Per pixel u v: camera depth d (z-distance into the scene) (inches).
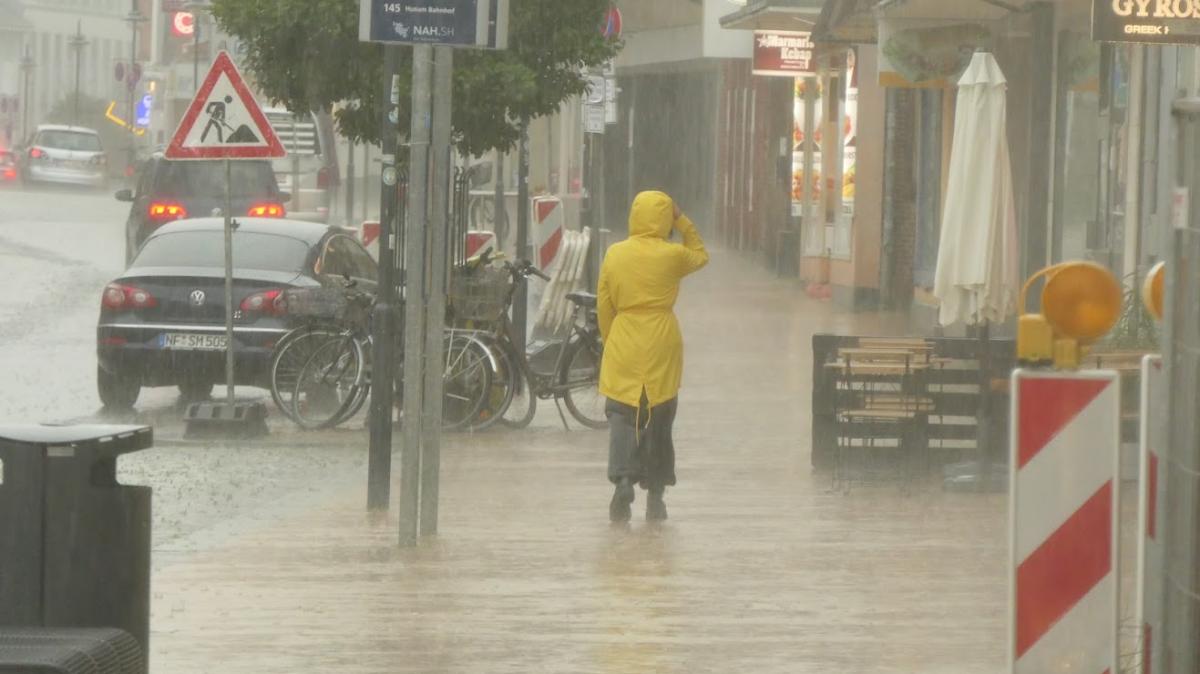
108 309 1705.2
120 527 572.1
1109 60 1775.3
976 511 1190.9
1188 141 541.3
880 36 1865.2
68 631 540.4
